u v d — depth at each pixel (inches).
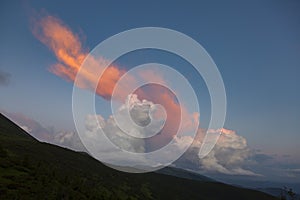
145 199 5585.6
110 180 6038.4
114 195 4441.4
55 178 3703.3
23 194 2620.6
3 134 7677.2
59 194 2977.4
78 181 3978.8
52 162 5251.0
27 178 3253.0
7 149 4891.7
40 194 2763.3
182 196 7751.0
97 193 3863.2
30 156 4948.3
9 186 2783.0
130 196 5182.1
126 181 6914.4
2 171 3348.9
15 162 3902.6
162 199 6476.4
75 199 3070.9
